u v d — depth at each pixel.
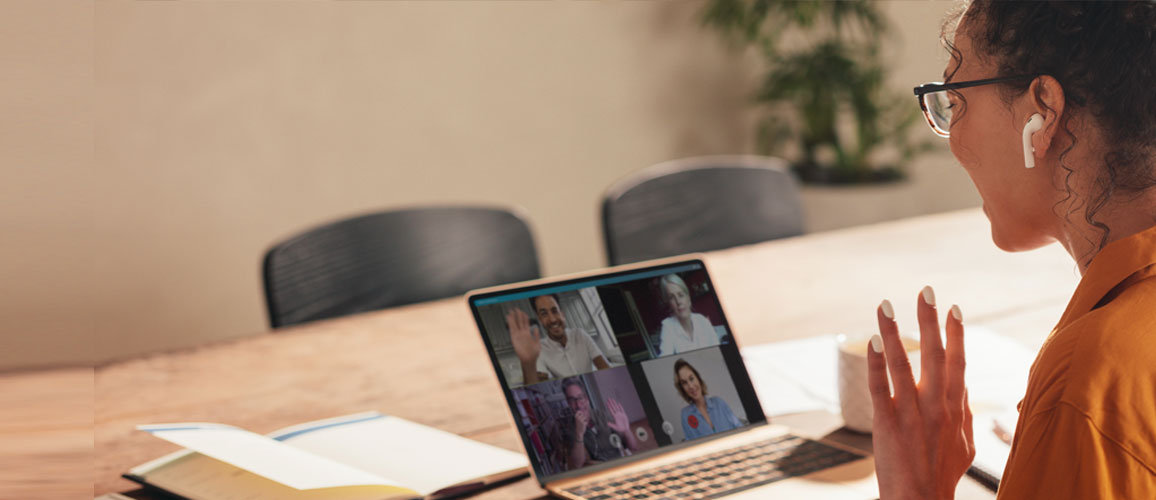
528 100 3.93
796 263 1.83
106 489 0.88
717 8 4.20
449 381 1.23
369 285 1.71
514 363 0.90
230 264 3.46
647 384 0.96
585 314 0.97
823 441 0.95
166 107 3.28
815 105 4.27
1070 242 0.66
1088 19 0.59
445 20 3.70
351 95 3.58
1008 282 1.66
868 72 4.21
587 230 4.15
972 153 0.69
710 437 0.96
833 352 1.30
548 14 3.92
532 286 0.95
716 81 4.39
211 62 3.34
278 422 1.09
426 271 1.78
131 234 3.27
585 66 4.04
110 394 1.18
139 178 3.27
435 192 3.79
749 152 4.53
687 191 2.07
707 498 0.82
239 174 3.44
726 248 2.10
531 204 4.00
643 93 4.21
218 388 1.21
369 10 3.56
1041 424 0.55
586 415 0.91
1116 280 0.58
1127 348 0.53
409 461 0.91
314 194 3.57
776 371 1.22
